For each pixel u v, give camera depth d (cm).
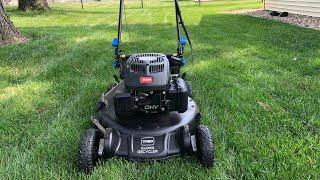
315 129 480
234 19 1973
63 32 1525
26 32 1477
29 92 661
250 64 838
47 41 1239
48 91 667
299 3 1939
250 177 371
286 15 1995
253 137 457
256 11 2480
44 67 841
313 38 1177
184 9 3088
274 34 1309
